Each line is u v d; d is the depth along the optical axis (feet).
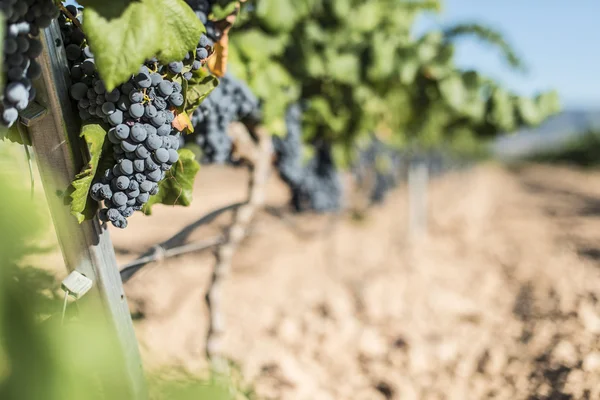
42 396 2.28
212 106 7.57
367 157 25.27
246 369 12.36
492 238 31.09
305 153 15.17
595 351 12.27
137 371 5.63
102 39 3.86
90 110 4.47
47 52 4.29
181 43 4.25
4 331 2.21
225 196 39.40
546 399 10.95
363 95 14.33
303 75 13.15
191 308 16.11
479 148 62.59
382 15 15.01
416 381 12.52
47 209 5.02
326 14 13.58
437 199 52.60
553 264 22.67
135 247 19.94
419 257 25.91
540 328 14.75
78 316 5.24
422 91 16.28
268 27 10.79
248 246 23.89
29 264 4.97
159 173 4.60
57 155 4.58
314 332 15.19
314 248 25.67
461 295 19.60
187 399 3.01
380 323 16.33
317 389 11.97
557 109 14.73
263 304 17.44
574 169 105.29
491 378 12.44
